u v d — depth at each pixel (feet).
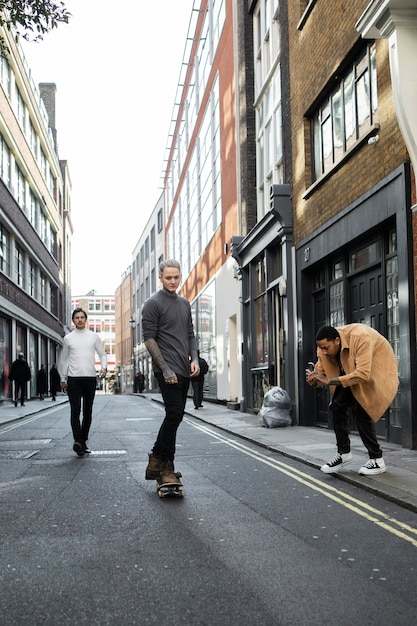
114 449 31.22
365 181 32.07
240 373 64.03
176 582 11.82
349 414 36.42
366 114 32.71
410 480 20.68
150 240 183.01
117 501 18.93
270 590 11.35
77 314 29.14
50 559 13.29
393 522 16.19
